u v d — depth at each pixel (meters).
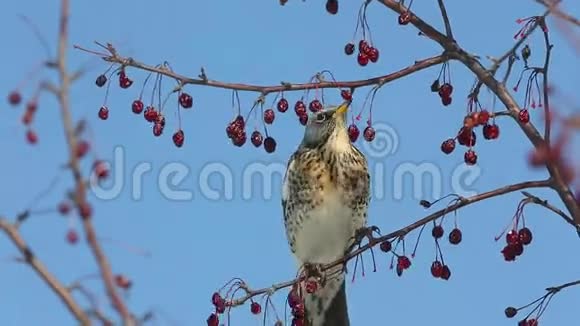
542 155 9.11
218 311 11.60
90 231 6.27
